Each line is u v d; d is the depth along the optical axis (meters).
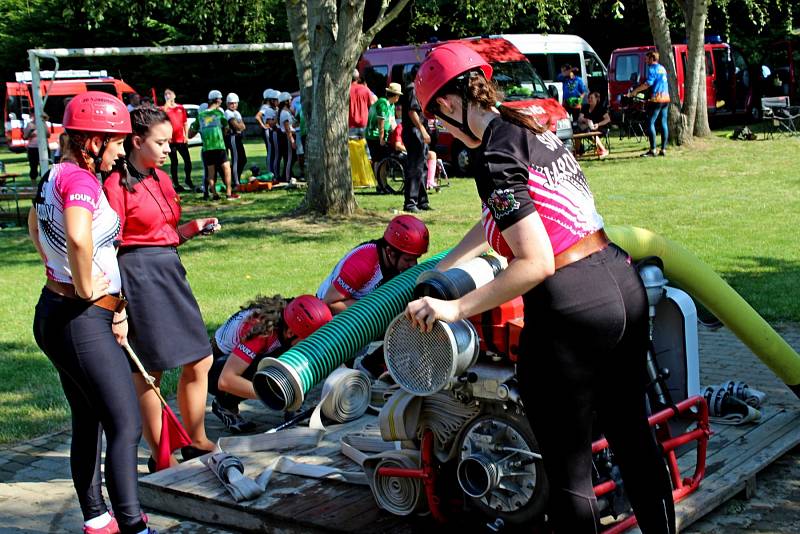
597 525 2.85
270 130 18.55
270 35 40.81
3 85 46.12
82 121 3.52
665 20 20.31
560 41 24.28
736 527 3.69
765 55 29.33
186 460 4.69
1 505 4.38
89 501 3.80
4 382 6.43
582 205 2.84
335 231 12.45
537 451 3.27
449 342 3.12
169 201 4.43
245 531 3.91
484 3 16.67
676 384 4.16
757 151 19.09
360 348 3.85
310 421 4.77
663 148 19.39
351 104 17.22
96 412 3.60
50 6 44.25
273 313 4.87
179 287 4.40
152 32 42.38
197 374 4.59
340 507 3.82
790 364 4.54
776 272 8.41
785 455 4.38
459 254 3.54
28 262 11.89
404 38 31.80
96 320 3.54
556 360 2.77
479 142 2.97
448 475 3.59
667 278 4.38
